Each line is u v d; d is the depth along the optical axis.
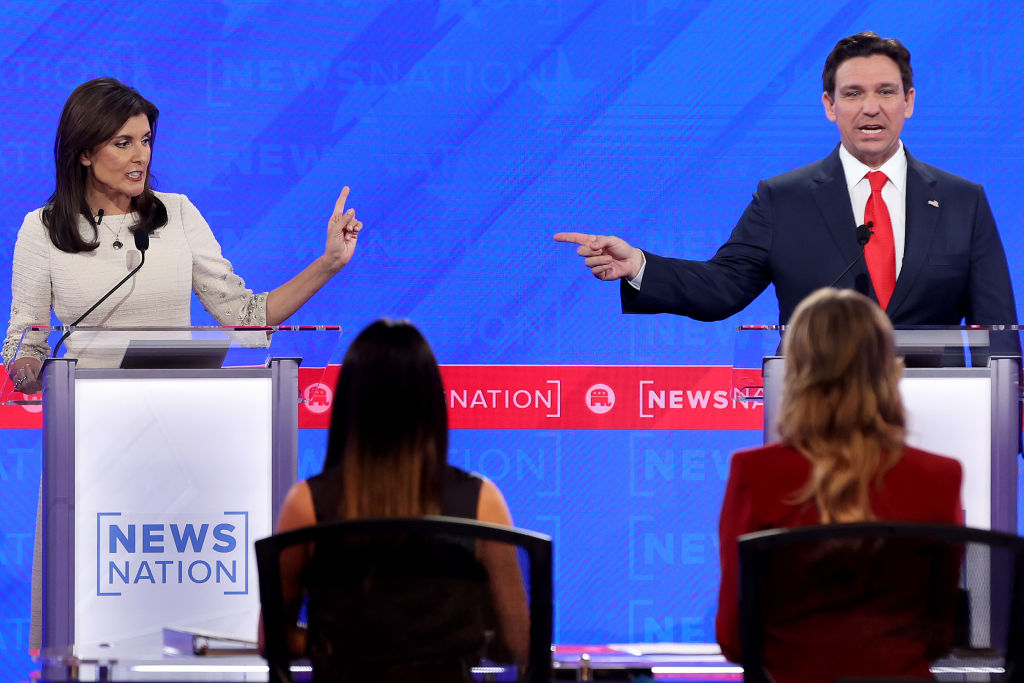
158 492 8.88
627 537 17.09
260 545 5.42
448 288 17.06
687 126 17.14
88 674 6.51
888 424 6.26
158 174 16.91
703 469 17.14
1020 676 5.45
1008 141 17.11
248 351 9.16
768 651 5.79
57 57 16.84
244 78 17.02
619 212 17.14
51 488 8.74
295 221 17.03
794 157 17.17
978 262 11.18
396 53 17.08
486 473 17.00
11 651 16.53
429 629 5.51
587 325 17.11
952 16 17.11
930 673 5.67
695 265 11.52
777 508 6.23
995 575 5.46
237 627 7.90
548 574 5.44
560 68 17.11
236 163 17.02
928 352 8.98
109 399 8.87
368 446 6.18
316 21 17.05
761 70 17.14
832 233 11.41
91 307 10.54
